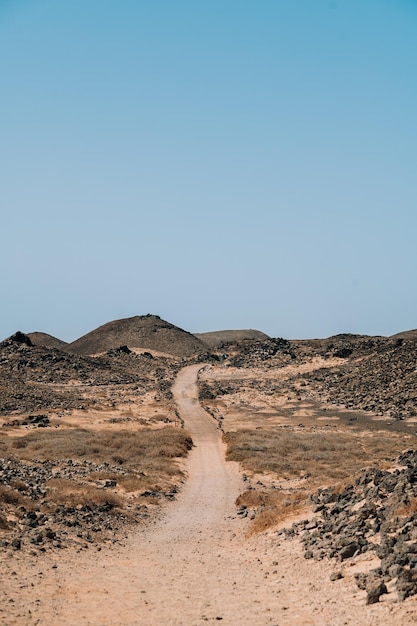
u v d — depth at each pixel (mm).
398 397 112250
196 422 102688
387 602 16406
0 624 16031
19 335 175750
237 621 16844
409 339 164875
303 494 36812
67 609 18125
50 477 46125
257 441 78375
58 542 27500
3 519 29000
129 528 34062
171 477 55469
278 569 23062
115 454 64312
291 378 149625
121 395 132875
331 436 83875
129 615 17688
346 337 194625
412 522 22078
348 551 21797
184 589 20797
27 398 113938
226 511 40500
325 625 15820
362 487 31688
